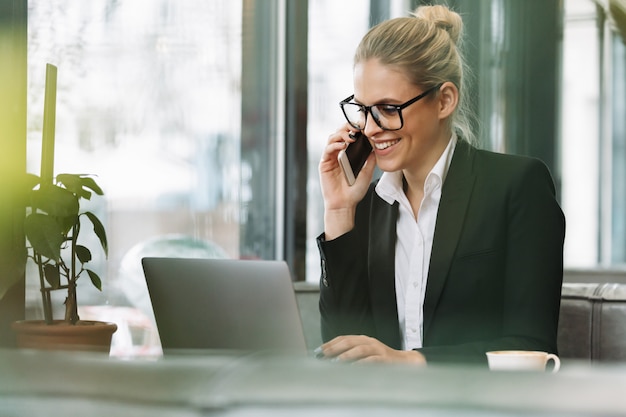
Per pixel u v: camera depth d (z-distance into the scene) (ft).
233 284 4.84
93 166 9.14
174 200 9.71
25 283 7.98
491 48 10.89
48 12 8.75
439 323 5.71
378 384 0.82
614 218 11.82
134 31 9.45
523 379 0.82
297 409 0.79
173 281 4.99
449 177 5.90
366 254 6.15
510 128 11.09
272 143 10.54
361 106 5.95
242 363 0.88
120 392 0.84
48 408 0.85
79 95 9.04
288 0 10.45
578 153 11.65
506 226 5.76
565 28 11.48
